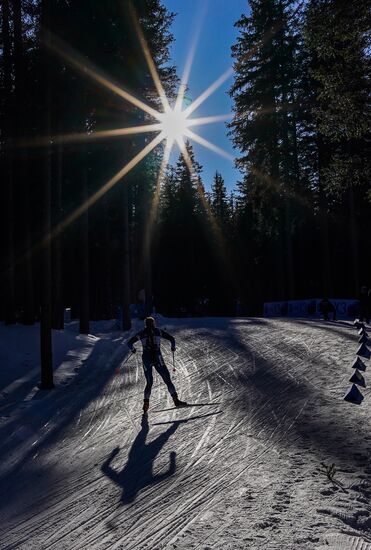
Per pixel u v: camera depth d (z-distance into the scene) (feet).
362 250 142.61
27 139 63.77
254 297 174.09
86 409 33.60
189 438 24.36
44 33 45.96
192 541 13.66
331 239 143.95
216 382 37.99
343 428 23.85
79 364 53.21
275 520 14.51
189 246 186.09
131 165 83.71
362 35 57.77
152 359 31.04
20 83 59.57
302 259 146.72
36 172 70.28
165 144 94.32
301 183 110.83
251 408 29.32
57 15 59.11
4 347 53.42
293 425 25.14
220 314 186.19
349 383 33.73
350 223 114.93
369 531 13.84
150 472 20.10
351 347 49.96
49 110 44.42
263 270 168.14
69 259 115.75
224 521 14.79
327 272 107.86
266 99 108.88
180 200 188.24
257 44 108.88
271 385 35.37
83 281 75.31
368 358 42.98
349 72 59.47
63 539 14.74
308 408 28.22
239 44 112.78
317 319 91.09
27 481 20.80
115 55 71.00
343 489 16.63
